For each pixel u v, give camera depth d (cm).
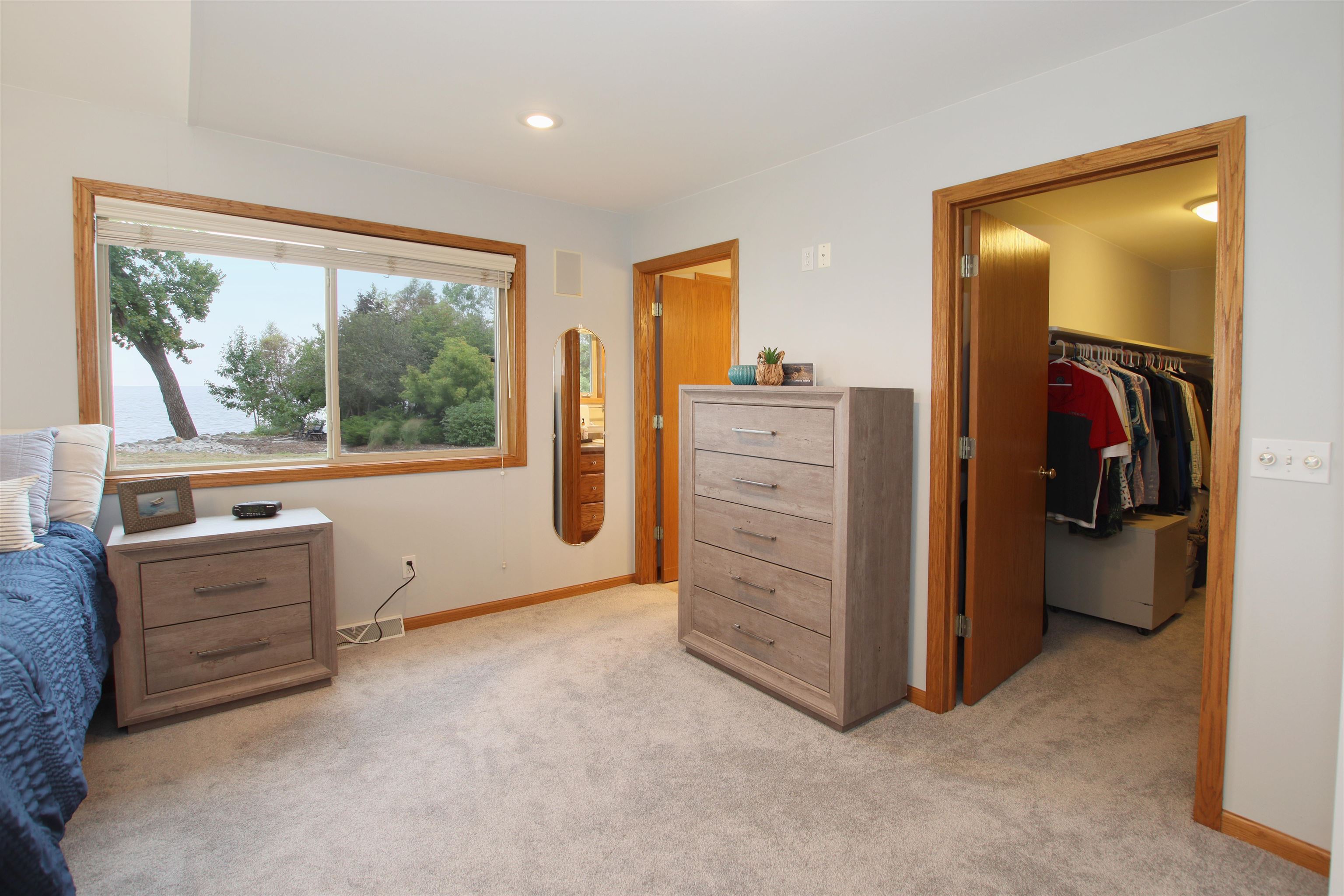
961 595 262
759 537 268
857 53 205
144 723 233
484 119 258
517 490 369
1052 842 180
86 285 251
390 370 331
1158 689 277
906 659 264
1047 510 344
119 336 267
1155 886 164
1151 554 335
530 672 287
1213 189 318
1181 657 312
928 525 255
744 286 330
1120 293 444
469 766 214
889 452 245
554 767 214
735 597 282
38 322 244
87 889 158
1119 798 200
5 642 141
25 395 243
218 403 288
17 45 210
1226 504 179
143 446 274
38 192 242
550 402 379
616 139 278
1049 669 298
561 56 208
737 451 277
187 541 235
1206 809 187
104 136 252
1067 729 243
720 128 265
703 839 180
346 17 186
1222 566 180
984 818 190
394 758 218
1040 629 312
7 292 238
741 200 331
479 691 268
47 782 137
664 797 198
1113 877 167
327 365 313
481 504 356
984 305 253
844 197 281
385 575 328
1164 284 517
